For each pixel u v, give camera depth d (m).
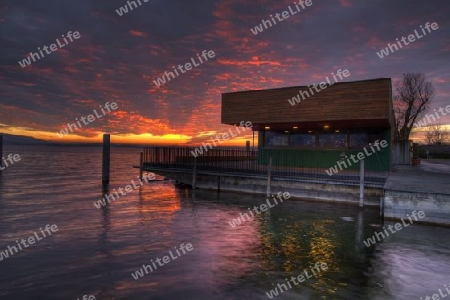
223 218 11.87
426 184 12.33
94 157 71.38
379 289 6.14
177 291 5.91
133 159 66.50
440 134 67.38
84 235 9.37
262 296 5.76
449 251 8.38
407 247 8.69
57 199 15.43
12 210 12.75
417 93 42.16
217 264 7.29
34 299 5.52
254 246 8.68
